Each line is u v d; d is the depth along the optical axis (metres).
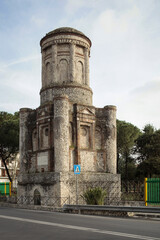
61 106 34.91
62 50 39.03
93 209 22.61
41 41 41.06
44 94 38.91
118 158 67.31
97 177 36.00
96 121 38.69
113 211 22.30
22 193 37.69
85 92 38.75
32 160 38.59
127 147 65.12
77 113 36.50
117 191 36.94
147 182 27.06
